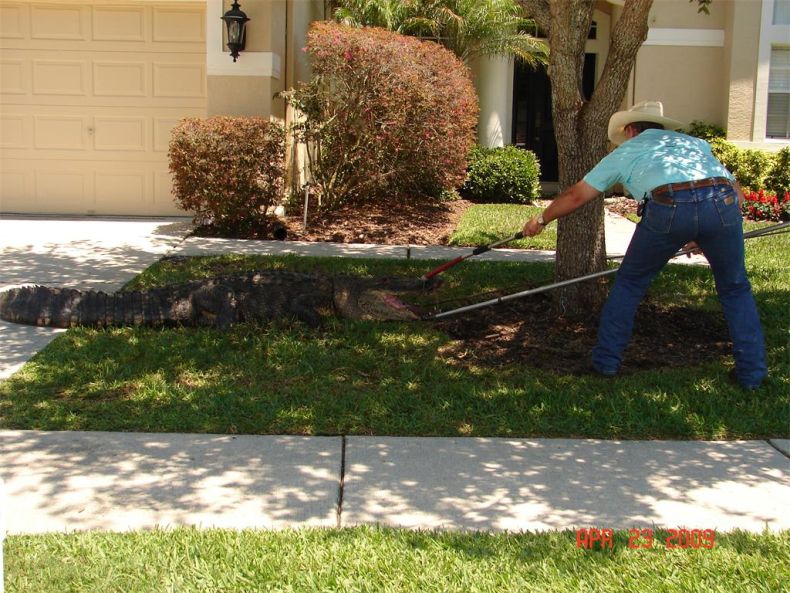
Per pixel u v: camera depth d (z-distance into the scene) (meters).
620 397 5.59
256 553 3.67
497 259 9.96
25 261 9.49
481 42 15.28
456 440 5.04
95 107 12.77
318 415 5.30
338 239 11.35
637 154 5.62
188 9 12.52
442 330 7.04
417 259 9.86
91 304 7.20
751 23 15.61
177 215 12.95
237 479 4.47
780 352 6.55
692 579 3.51
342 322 7.25
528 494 4.35
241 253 10.04
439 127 11.67
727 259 5.67
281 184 11.67
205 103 12.71
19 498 4.20
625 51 6.55
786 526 4.04
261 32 12.03
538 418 5.32
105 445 4.86
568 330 6.88
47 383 5.77
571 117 6.89
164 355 6.37
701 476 4.59
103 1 12.52
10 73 12.70
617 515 4.14
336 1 15.43
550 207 5.98
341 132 11.68
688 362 6.36
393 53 11.20
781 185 15.11
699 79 16.17
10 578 3.43
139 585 3.42
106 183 12.92
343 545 3.75
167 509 4.13
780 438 5.14
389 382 5.90
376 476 4.53
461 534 3.88
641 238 5.69
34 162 12.88
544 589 3.42
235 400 5.50
